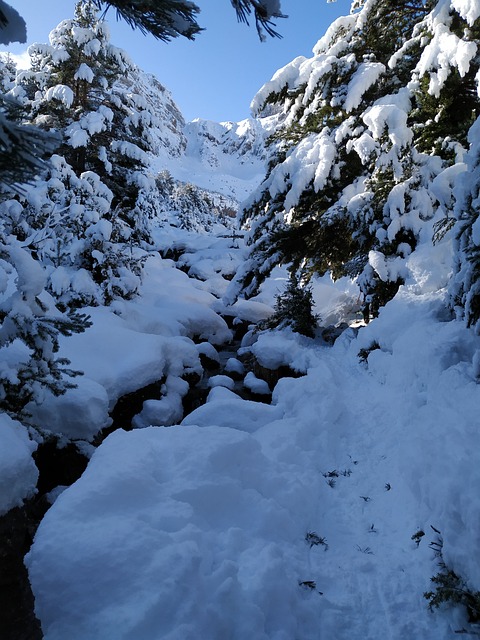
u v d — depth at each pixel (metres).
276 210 12.34
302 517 4.30
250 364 11.61
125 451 4.02
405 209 9.37
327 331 11.88
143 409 7.85
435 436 4.42
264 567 3.27
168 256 24.88
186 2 1.77
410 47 9.88
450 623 3.07
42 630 2.62
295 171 11.05
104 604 2.68
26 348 5.79
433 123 9.59
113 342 8.52
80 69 15.80
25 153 1.39
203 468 4.03
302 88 11.66
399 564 3.72
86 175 14.67
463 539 3.26
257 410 6.79
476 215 5.50
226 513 3.88
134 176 18.25
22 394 4.13
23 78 16.09
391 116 9.17
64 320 4.12
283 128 13.06
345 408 6.64
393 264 8.94
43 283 4.02
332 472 5.24
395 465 5.04
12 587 2.74
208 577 3.02
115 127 18.12
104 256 12.11
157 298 14.39
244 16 1.82
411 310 7.72
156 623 2.56
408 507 4.29
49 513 3.20
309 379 7.30
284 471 4.84
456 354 5.81
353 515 4.54
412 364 6.35
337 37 11.68
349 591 3.48
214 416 6.65
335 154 10.62
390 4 10.77
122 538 3.01
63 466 5.38
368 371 7.78
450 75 8.75
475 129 5.66
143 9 1.79
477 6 7.83
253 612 2.90
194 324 13.50
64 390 4.32
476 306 5.50
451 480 3.70
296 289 12.02
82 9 16.05
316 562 3.79
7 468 3.04
